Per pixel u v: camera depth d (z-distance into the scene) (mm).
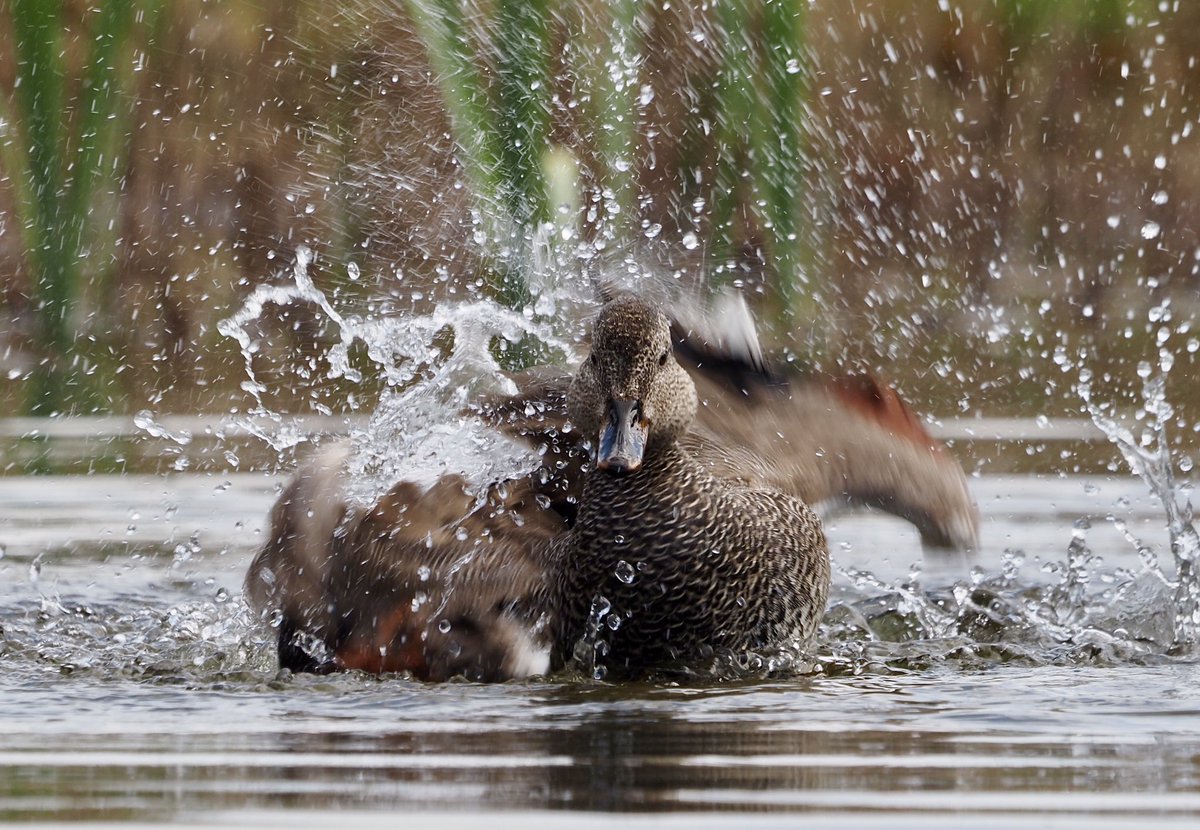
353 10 42344
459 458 22453
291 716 16328
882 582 26078
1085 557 24812
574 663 20031
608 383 19781
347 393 41594
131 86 43938
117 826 11609
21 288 46438
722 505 20297
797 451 23578
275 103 43531
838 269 49812
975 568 25250
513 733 15266
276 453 36562
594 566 19953
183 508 31156
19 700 17297
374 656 19781
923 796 12461
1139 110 53719
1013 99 52969
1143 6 54000
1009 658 20516
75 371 43875
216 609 23547
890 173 51062
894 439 24344
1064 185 52781
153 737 15141
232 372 43875
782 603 20438
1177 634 22266
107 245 45125
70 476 34406
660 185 41250
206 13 44188
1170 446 37375
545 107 34875
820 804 12188
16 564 26641
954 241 51469
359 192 41000
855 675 19203
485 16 34938
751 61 41469
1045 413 40812
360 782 13016
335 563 21062
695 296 27188
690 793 12570
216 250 44656
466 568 20469
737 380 24094
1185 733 15062
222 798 12445
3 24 44906
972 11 52562
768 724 15680
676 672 19594
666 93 41312
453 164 39750
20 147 44344
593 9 36906
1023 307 50406
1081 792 12578
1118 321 50000
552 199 34406
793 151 41625
